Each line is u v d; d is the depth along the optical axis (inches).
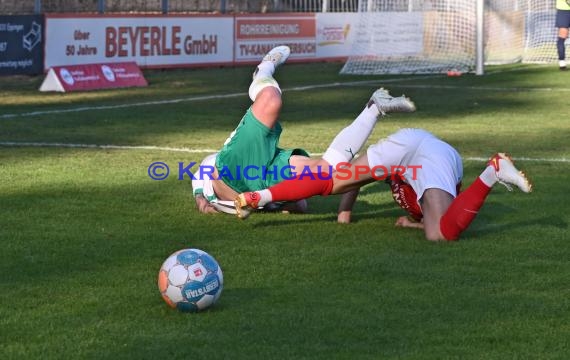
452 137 920.3
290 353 341.7
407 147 519.2
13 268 453.1
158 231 530.0
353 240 512.4
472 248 493.4
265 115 539.5
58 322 375.2
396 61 1804.9
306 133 948.6
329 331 365.1
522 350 347.6
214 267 387.9
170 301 385.1
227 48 1830.7
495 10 1916.8
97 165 746.8
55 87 1362.0
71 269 451.5
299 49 1971.0
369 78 1617.9
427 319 379.6
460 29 1830.7
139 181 682.2
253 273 444.5
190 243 502.0
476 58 1651.1
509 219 565.3
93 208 589.3
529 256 478.3
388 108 523.5
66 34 1555.1
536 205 604.4
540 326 372.8
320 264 461.4
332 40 2039.9
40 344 351.9
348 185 525.3
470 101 1240.8
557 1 1731.1
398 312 387.9
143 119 1052.5
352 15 2075.5
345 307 394.0
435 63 1809.8
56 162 759.1
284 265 459.5
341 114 1114.1
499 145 868.6
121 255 477.1
